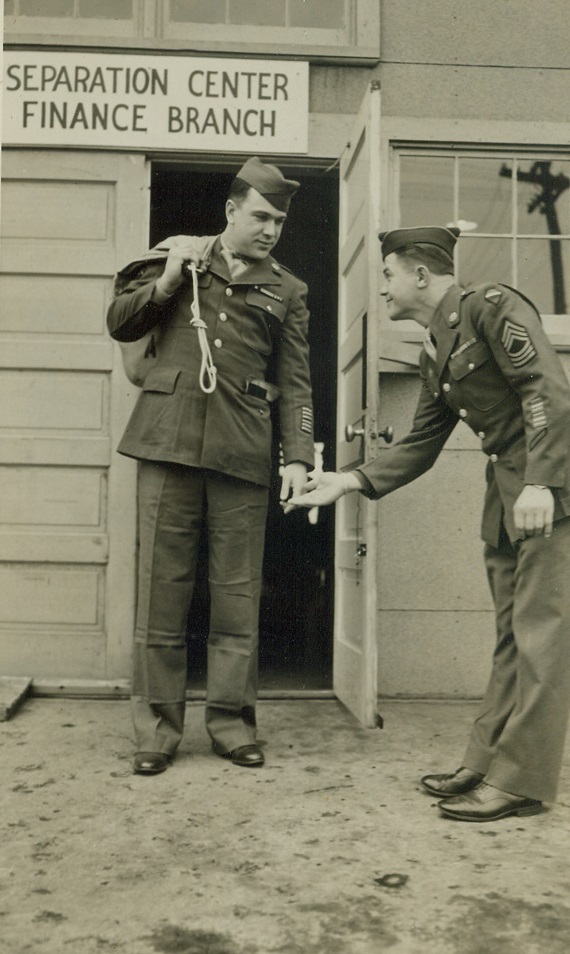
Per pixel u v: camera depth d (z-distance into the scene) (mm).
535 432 2115
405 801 2316
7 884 1796
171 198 5266
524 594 2215
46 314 3506
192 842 2021
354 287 3332
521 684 2215
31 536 3459
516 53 3631
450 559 3549
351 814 2213
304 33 3594
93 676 3449
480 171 3689
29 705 3285
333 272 5125
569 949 1546
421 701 3512
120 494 3471
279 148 3537
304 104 3543
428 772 2574
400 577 3539
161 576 2646
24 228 3514
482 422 2322
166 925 1627
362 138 3176
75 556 3461
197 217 5344
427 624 3537
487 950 1542
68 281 3521
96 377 3506
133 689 2670
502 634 2395
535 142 3629
